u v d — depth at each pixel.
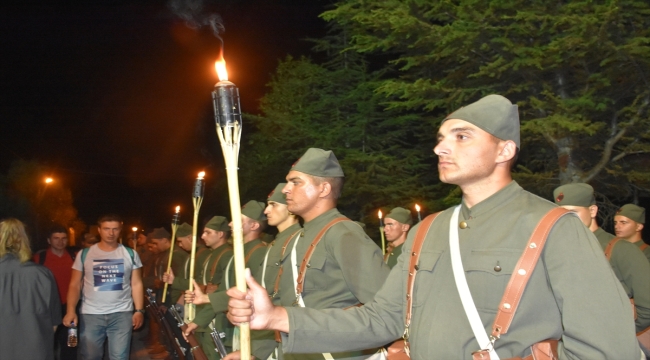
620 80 9.46
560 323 2.17
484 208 2.37
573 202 4.77
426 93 10.27
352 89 15.60
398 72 15.28
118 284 7.35
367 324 2.59
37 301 5.85
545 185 10.00
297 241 4.15
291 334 2.49
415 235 2.57
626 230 6.36
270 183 18.62
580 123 8.72
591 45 8.61
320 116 15.82
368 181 13.55
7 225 5.84
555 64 8.96
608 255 5.10
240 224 2.28
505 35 9.09
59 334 8.77
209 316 6.35
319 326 2.53
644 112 9.58
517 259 2.19
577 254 2.12
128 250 7.54
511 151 2.40
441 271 2.36
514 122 2.42
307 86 16.55
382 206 13.48
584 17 8.37
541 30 8.89
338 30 16.84
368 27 10.68
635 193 10.58
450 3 9.48
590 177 9.80
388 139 14.65
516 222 2.25
